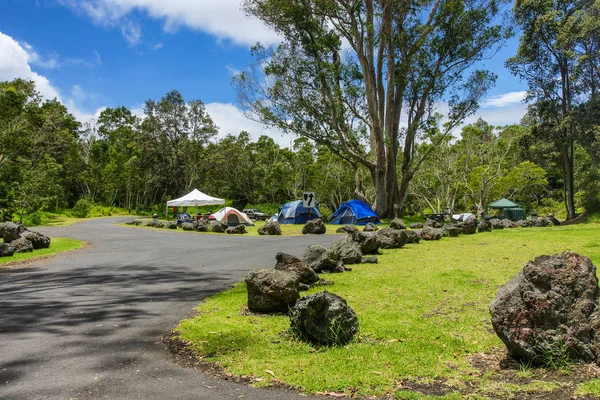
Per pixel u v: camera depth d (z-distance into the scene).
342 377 4.06
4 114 35.00
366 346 4.95
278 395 3.74
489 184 53.38
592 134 32.59
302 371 4.23
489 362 4.46
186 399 3.68
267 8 32.59
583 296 4.31
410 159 38.50
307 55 34.44
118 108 93.44
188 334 5.50
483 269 10.36
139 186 75.38
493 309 4.45
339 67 35.72
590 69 32.09
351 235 13.69
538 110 35.06
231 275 10.52
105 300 7.73
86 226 33.91
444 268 10.62
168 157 66.00
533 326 4.26
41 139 51.06
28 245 16.31
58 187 53.22
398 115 37.47
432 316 6.30
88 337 5.48
